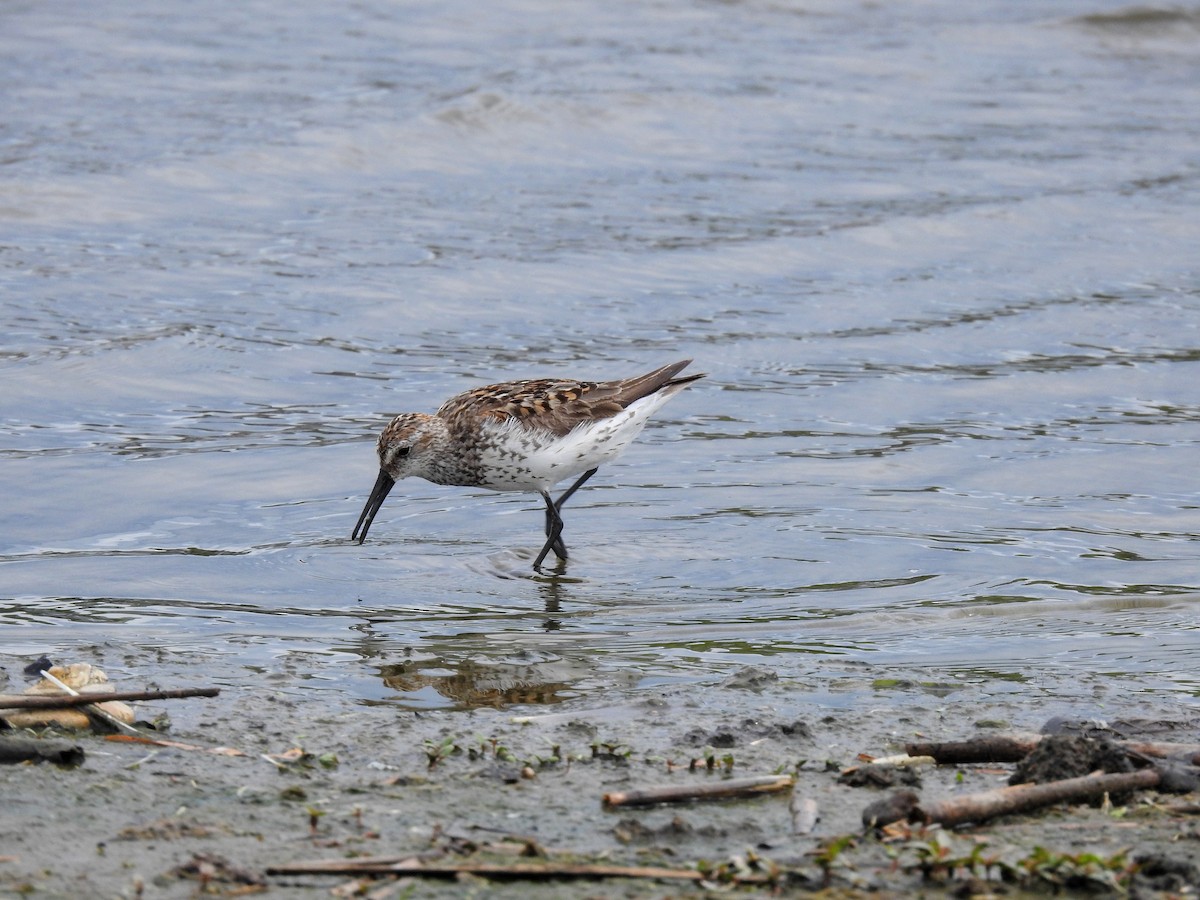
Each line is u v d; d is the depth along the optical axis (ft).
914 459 50.01
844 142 91.09
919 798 23.71
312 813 22.93
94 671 29.76
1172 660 33.14
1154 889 20.49
